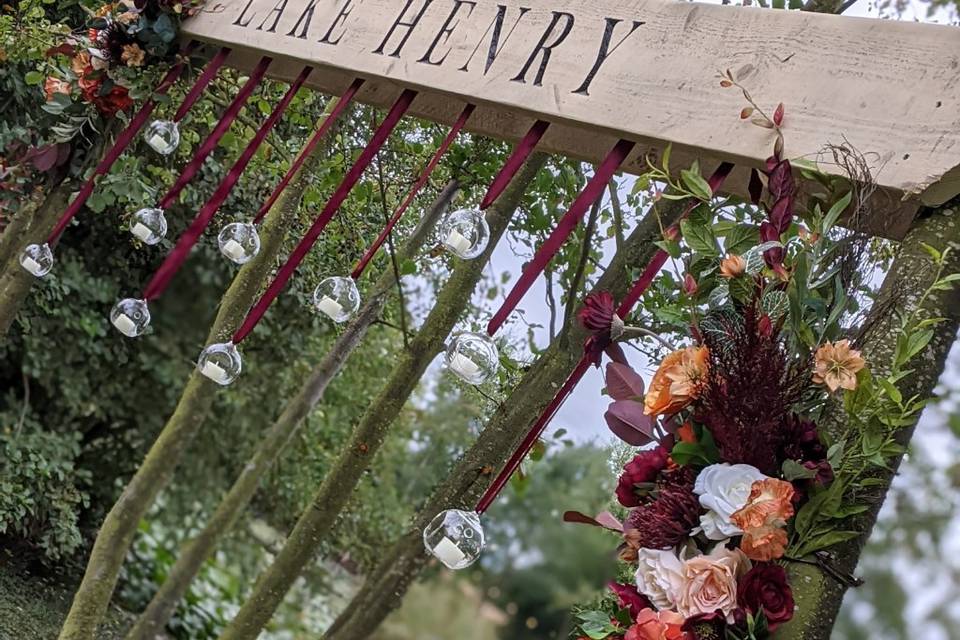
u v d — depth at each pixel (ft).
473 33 5.90
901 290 4.40
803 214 4.86
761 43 4.70
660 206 7.75
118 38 8.32
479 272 9.19
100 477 16.76
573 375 4.91
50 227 9.40
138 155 11.20
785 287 4.37
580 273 8.20
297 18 7.11
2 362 15.98
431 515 8.96
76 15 11.95
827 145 4.31
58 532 13.88
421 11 6.27
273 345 16.84
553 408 4.94
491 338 5.08
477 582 22.34
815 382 4.15
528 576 21.35
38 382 15.87
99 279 15.17
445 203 9.66
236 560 19.22
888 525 14.62
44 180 9.40
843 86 4.38
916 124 4.13
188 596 17.33
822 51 4.51
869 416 4.17
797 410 4.40
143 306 7.61
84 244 15.05
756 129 4.55
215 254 15.38
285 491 18.16
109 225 14.70
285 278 6.56
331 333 15.49
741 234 4.65
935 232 4.41
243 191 13.20
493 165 9.37
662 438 4.65
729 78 4.73
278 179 11.74
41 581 13.87
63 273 14.60
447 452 17.43
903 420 4.12
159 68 8.49
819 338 4.31
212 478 18.61
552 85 5.37
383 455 17.25
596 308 4.80
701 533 4.31
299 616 19.33
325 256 11.61
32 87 11.99
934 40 4.23
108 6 8.64
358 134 10.61
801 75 4.52
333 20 6.81
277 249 10.05
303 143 12.14
